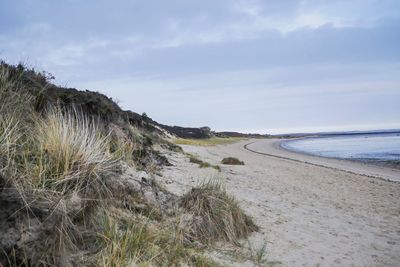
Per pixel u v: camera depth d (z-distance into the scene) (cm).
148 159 988
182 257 454
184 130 9388
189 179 987
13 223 307
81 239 371
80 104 885
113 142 806
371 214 1002
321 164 3045
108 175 494
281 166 2439
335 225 798
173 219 567
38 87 768
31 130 487
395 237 762
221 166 1812
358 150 5966
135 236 425
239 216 630
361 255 611
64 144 423
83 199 385
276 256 545
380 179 2019
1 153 369
